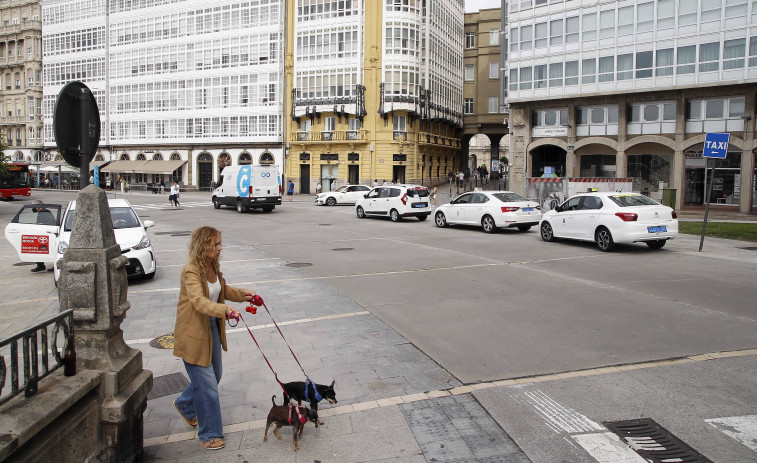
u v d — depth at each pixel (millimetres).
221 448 4508
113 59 62625
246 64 55406
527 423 4785
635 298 9281
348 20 50875
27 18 69562
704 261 13094
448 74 58062
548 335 7273
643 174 35250
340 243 17500
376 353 6727
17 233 13133
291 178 54406
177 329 4488
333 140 51656
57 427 3381
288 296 9938
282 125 54438
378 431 4734
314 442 4578
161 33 59500
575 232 16016
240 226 23484
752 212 31250
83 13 64000
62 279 4020
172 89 59219
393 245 16750
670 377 5703
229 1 55781
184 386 5914
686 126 33344
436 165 58750
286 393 4551
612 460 4156
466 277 11422
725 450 4246
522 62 38562
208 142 57500
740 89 31062
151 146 60969
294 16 53188
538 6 37594
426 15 51844
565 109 37781
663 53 32938
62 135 4469
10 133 71125
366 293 10086
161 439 4707
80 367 3984
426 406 5195
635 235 14398
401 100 50281
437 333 7484
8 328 8539
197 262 4445
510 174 40250
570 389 5469
